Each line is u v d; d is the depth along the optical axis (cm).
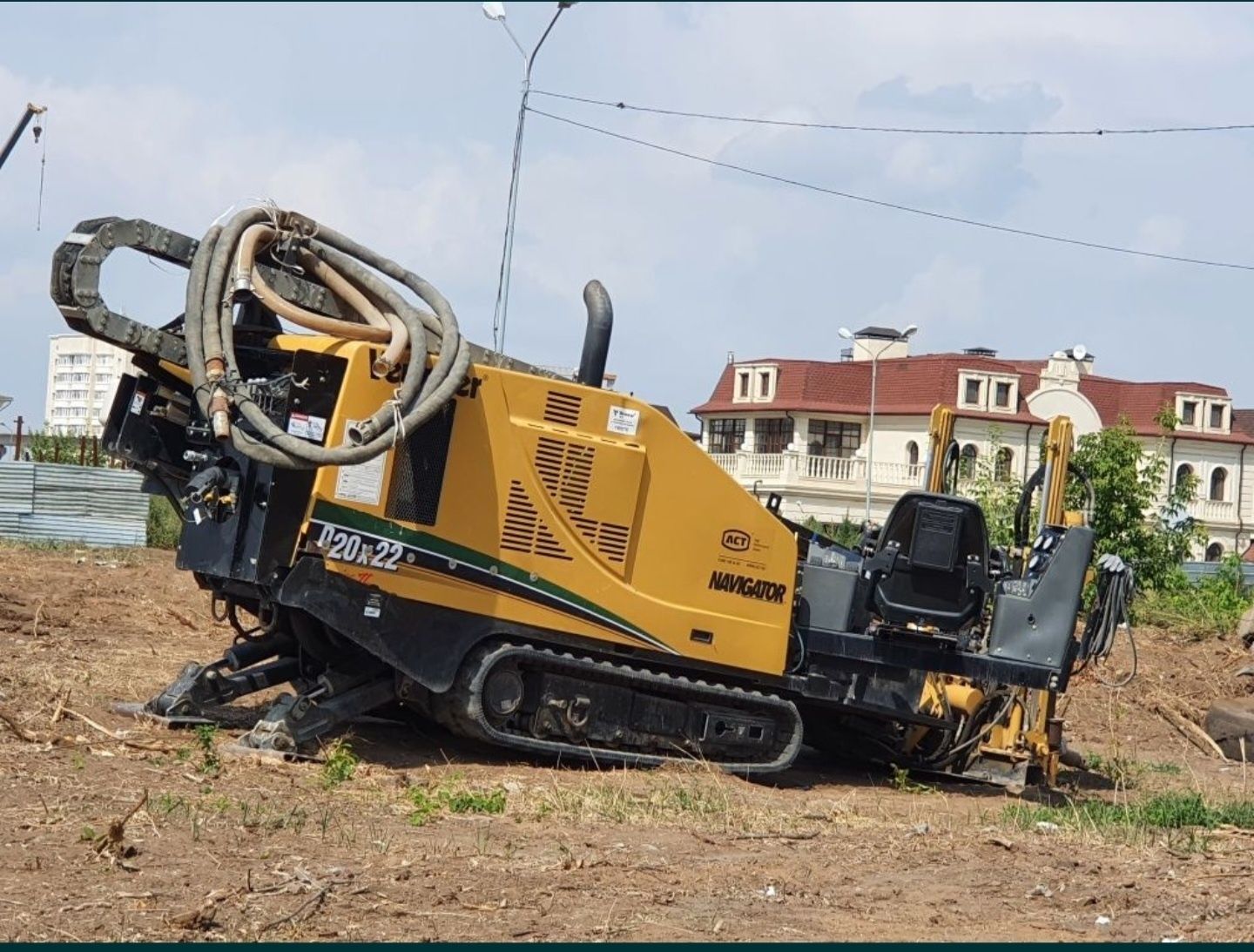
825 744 1377
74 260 1065
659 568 1198
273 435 1031
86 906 701
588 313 1249
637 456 1188
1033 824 1071
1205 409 6800
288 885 754
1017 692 1327
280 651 1252
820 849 938
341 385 1076
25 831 823
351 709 1147
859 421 6481
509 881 796
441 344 1124
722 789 1132
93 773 983
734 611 1222
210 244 1084
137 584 2352
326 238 1134
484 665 1138
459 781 1088
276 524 1091
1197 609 2611
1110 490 2712
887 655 1241
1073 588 1233
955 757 1338
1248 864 929
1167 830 1061
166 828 855
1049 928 761
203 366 1048
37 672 1398
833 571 1256
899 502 1218
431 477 1123
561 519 1166
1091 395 6838
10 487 3072
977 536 1213
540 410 1162
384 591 1109
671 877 830
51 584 2228
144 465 1187
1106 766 1509
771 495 1322
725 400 6794
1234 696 2028
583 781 1128
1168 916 790
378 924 703
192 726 1193
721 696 1221
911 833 1012
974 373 6369
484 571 1139
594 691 1185
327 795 1001
